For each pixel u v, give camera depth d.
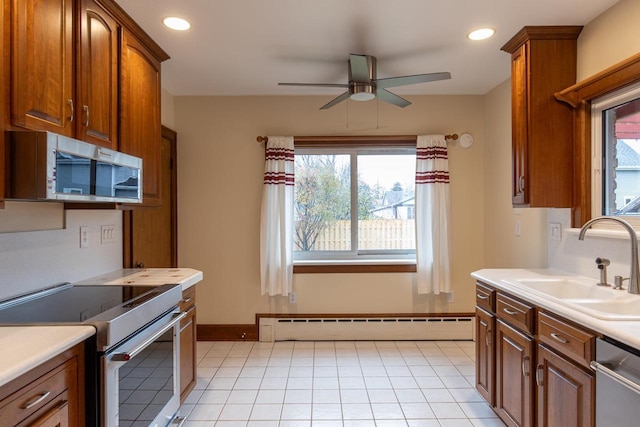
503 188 3.25
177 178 3.60
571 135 2.29
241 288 3.62
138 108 2.23
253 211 3.62
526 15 2.13
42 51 1.46
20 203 1.75
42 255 1.89
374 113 3.62
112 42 1.97
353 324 3.59
